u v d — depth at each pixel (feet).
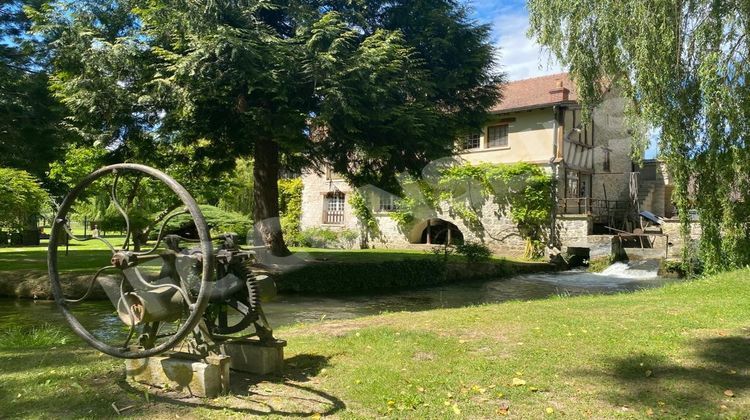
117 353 10.86
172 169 51.16
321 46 34.32
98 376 12.48
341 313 34.68
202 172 53.16
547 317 20.10
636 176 75.31
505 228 68.90
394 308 37.01
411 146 41.57
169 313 11.17
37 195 44.21
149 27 35.37
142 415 10.03
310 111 38.01
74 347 16.83
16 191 42.34
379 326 18.93
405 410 10.48
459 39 42.39
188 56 31.50
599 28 33.53
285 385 11.86
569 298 27.63
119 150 42.29
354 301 40.11
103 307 33.94
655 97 32.60
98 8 37.60
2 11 48.57
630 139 37.09
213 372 11.09
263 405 10.61
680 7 31.60
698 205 35.01
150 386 11.61
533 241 67.21
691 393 11.50
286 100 33.91
